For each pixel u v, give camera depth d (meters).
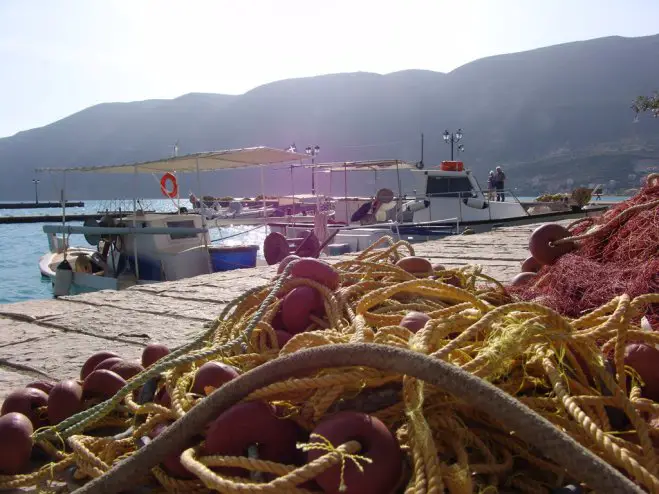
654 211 4.09
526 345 2.13
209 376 2.32
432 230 18.14
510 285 4.54
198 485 2.02
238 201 32.56
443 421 1.98
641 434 1.89
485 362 1.97
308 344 2.39
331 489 1.65
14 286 20.31
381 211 19.53
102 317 5.80
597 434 1.71
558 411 2.06
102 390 2.73
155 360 3.15
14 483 2.32
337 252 15.66
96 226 15.30
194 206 25.66
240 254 14.23
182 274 14.16
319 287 3.06
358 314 2.80
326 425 1.74
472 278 3.77
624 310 2.26
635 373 2.26
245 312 3.21
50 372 4.10
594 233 4.34
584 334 2.18
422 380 1.68
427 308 3.07
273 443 1.90
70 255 20.00
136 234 14.55
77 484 2.32
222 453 1.89
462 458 1.83
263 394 1.94
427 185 20.28
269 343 2.94
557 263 4.21
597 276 3.75
